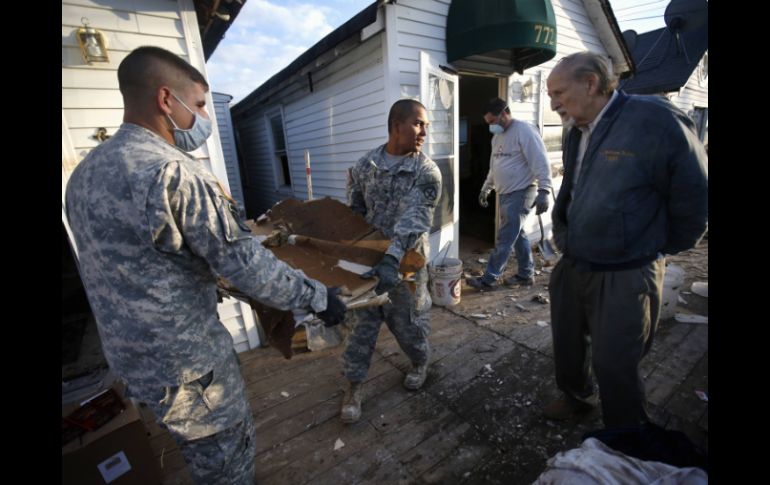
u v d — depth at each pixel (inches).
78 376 106.2
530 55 177.8
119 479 68.1
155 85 41.4
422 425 83.1
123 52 90.8
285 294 42.5
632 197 54.7
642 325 58.0
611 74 55.0
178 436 44.8
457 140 174.9
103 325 42.3
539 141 135.2
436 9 153.0
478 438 78.7
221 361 47.1
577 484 42.2
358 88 166.9
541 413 84.5
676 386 90.0
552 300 73.7
